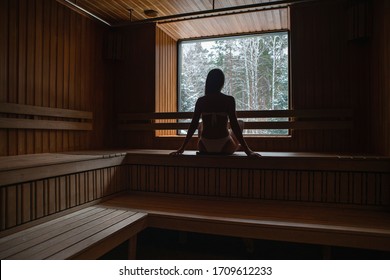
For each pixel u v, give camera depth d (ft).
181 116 11.70
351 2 9.82
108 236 5.28
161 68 12.72
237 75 13.08
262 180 7.84
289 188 7.65
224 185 8.13
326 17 10.21
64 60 10.28
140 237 8.37
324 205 7.41
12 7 8.30
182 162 8.47
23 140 8.66
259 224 5.98
